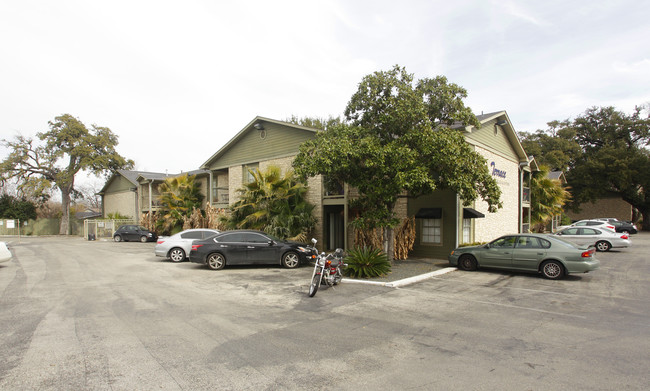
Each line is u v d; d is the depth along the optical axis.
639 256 16.64
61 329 5.82
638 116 44.81
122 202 40.00
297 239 15.59
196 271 12.25
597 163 38.81
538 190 24.03
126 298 8.11
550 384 3.98
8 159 41.88
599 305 7.62
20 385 3.88
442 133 11.14
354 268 10.66
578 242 19.34
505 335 5.67
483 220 16.97
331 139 11.54
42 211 53.34
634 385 3.96
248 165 21.86
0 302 7.71
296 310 7.12
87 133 44.25
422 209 15.15
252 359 4.65
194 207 25.92
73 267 13.38
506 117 18.44
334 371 4.30
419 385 3.96
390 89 11.93
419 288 9.35
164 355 4.75
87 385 3.89
